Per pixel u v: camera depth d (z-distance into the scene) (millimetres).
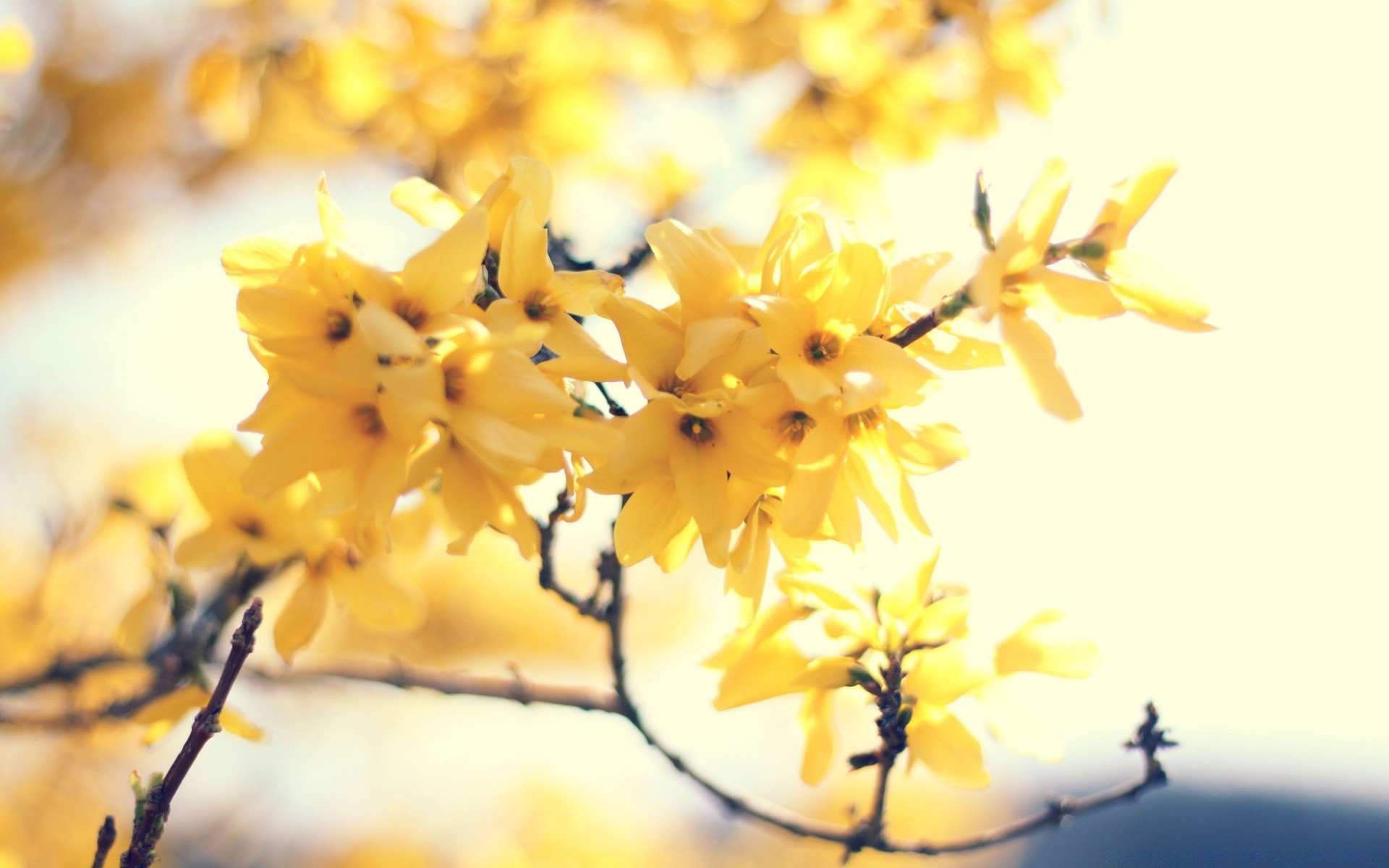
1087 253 418
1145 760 483
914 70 678
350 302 406
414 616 483
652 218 645
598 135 674
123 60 1082
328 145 807
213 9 670
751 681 454
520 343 403
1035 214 408
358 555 483
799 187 714
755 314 411
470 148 657
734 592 455
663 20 686
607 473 415
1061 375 409
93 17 1093
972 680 446
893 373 413
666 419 414
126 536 821
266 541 481
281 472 408
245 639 415
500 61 641
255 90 678
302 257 408
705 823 1771
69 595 806
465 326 403
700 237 420
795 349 414
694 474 415
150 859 412
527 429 406
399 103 641
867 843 482
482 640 1186
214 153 935
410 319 407
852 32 664
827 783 1526
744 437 414
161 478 551
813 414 412
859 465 424
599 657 1212
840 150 711
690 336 413
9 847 888
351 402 407
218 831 1005
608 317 418
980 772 449
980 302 399
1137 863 2582
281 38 652
